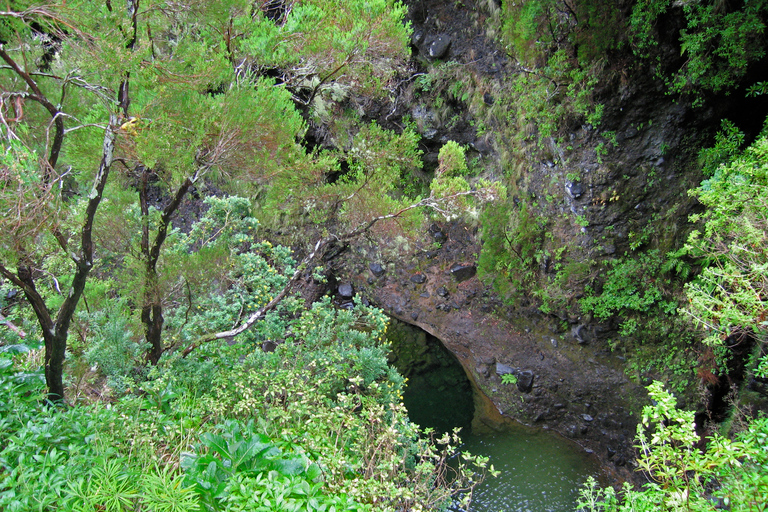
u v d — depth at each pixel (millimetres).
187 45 3754
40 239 3562
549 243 8570
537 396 8016
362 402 4477
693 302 4270
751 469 2646
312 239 10484
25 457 2928
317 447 3699
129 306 5770
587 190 7863
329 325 5449
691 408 6777
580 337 8195
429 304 10172
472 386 8516
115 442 3316
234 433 3531
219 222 6648
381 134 5473
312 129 9422
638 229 7594
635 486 6406
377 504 3391
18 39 3025
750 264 3891
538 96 8172
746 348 6234
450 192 5156
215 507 2998
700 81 6516
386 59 5031
